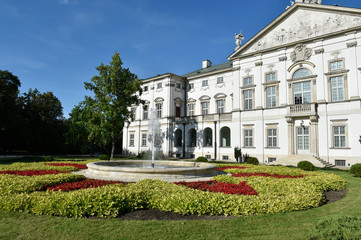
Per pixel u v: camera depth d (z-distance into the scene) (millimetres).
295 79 30484
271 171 16547
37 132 50781
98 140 37281
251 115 33719
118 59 31969
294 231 6082
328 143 27750
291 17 31547
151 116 45938
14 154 50906
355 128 26250
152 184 10008
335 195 10859
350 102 26766
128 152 49906
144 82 48594
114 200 7387
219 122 38000
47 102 56219
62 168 16531
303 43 30375
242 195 8523
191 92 45562
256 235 5867
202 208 7273
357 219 4980
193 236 5766
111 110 30641
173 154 43000
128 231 5941
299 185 10555
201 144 39656
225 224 6496
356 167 18172
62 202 7055
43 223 6316
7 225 6168
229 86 40344
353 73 26812
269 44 33094
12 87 44344
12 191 8711
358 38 26797
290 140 30016
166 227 6215
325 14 29125
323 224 5098
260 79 33312
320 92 28750
